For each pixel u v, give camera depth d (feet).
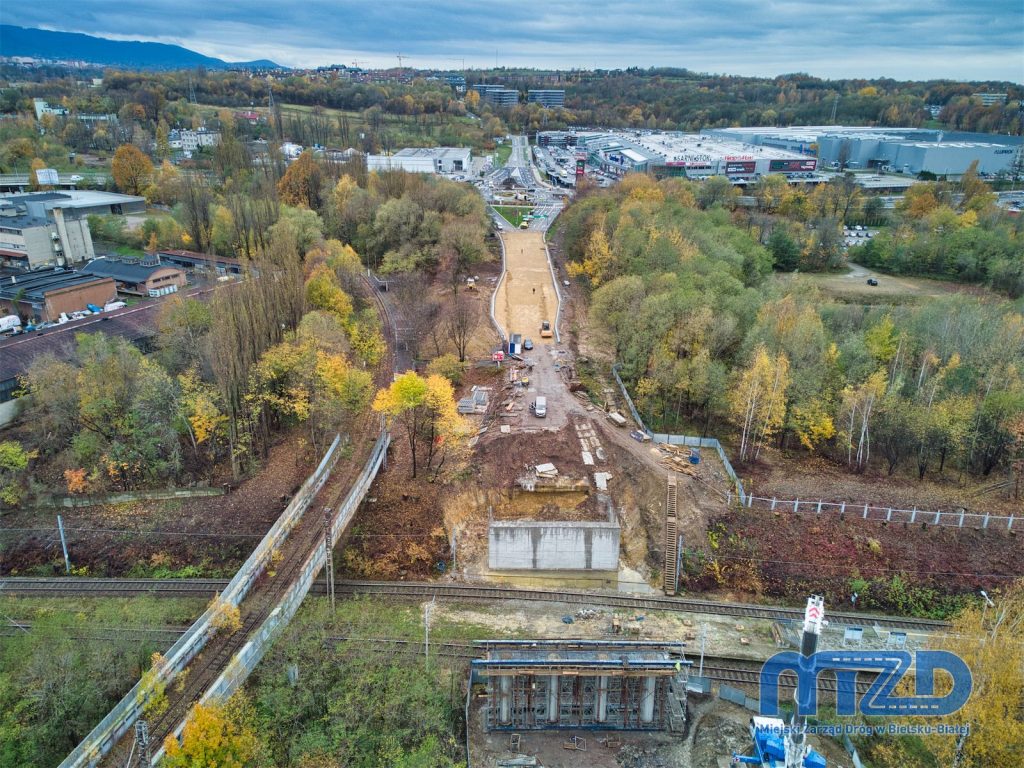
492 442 314.55
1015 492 287.28
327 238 573.74
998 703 159.94
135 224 643.86
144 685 180.96
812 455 318.86
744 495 282.97
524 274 553.23
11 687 188.24
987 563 256.11
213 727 156.35
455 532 283.59
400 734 181.06
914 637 231.71
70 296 440.86
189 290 476.13
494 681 190.90
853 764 183.01
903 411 300.20
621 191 652.07
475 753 185.98
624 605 243.81
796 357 320.70
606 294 384.88
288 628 215.31
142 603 233.55
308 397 311.27
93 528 267.39
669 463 302.04
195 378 302.25
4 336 386.73
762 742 183.62
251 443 309.42
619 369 381.40
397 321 457.68
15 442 293.84
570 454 311.06
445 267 543.80
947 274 575.79
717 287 380.78
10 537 261.85
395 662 205.57
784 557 261.85
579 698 194.70
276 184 648.38
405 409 300.61
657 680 191.93
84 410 283.59
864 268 613.93
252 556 231.30
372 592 246.47
